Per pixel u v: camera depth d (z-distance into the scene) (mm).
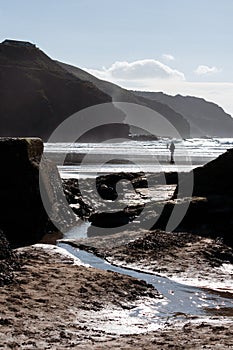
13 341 8922
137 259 16891
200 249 17672
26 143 19938
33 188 19625
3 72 154750
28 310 10797
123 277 14211
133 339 9414
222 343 8883
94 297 12344
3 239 14688
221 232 19391
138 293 13156
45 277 13391
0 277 12406
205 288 14156
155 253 17469
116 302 12258
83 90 156875
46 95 152375
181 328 10375
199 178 24359
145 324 11000
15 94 148500
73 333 9766
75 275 13922
